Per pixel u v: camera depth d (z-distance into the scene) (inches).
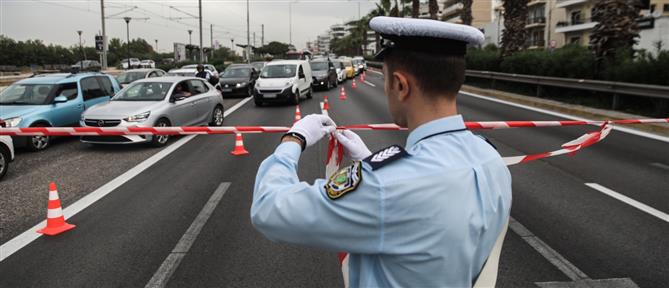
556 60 653.9
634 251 175.6
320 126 64.6
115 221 218.4
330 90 1076.5
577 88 587.5
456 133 53.1
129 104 420.8
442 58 52.1
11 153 315.9
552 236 190.7
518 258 171.5
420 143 52.4
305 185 51.4
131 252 183.0
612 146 363.9
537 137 409.7
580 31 2320.4
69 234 202.7
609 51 578.6
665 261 167.2
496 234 53.1
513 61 784.3
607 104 551.2
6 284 159.3
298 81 781.3
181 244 190.1
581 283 153.2
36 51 2723.9
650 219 208.1
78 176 311.0
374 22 53.3
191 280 159.8
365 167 48.9
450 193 47.3
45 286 157.5
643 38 964.6
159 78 478.3
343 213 47.5
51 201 205.3
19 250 186.7
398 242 47.1
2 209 243.8
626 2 568.7
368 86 1191.6
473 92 848.9
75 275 164.7
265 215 51.3
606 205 227.8
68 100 443.8
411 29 50.6
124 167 334.0
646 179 272.7
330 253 179.2
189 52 2416.3
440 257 46.8
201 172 313.1
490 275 55.6
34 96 429.4
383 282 50.1
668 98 436.5
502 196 53.0
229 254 180.1
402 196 46.3
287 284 156.3
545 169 297.4
